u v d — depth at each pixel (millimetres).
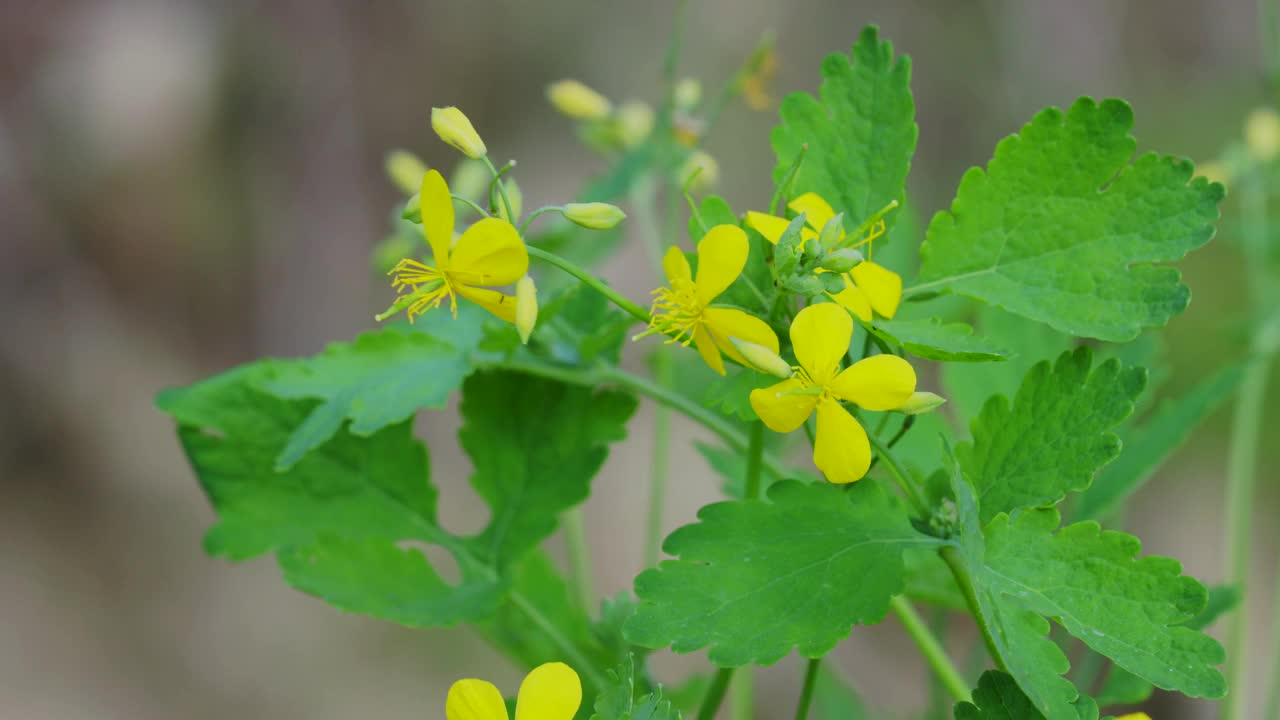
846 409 420
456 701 403
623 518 1252
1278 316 561
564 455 470
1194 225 421
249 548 468
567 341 471
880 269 419
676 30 553
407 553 466
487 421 472
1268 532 1176
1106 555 405
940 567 468
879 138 436
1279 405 1212
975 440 420
